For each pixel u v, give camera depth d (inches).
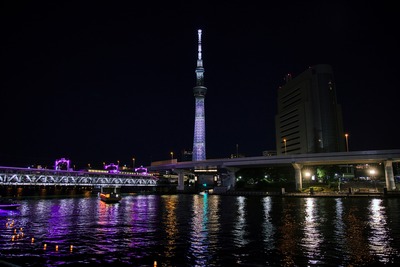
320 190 5236.2
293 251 1192.8
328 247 1253.1
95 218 2269.9
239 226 1806.1
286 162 5551.2
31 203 4057.6
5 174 5442.9
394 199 3880.4
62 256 1136.8
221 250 1212.5
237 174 7017.7
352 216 2185.0
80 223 1994.3
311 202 3631.9
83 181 6978.4
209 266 1013.2
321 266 1007.6
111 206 3494.1
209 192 6835.6
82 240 1421.0
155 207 3289.9
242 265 1020.5
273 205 3299.7
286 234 1535.4
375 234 1517.0
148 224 1924.2
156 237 1481.3
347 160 5068.9
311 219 2063.2
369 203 3339.1
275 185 6230.3
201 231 1641.2
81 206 3501.5
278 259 1085.1
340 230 1632.6
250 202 3855.8
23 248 1267.2
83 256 1135.6
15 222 2062.0
